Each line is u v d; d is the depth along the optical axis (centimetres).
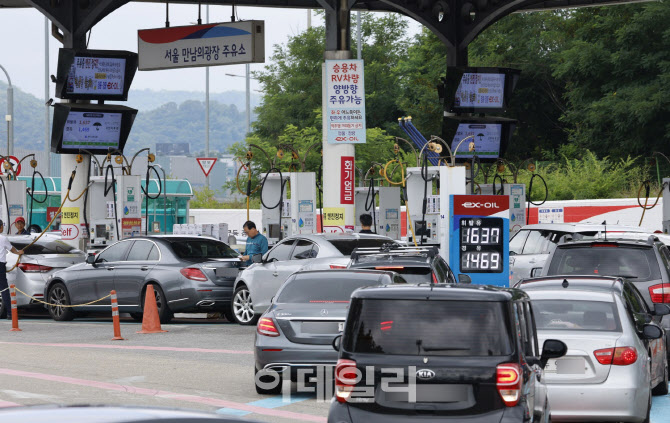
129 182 7350
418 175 7531
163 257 5972
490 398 2031
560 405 2827
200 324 6038
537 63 16062
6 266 6612
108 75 7825
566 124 16200
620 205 9412
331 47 6712
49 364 4322
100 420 988
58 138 7662
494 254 5234
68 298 6322
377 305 2127
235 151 17112
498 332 2066
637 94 12888
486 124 7862
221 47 7488
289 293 3588
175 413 1045
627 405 2809
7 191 8269
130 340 5253
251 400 3422
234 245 9256
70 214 7825
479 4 8031
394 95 18400
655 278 4034
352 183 6688
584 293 3055
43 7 7675
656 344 3519
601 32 14150
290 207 7062
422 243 6794
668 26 12975
